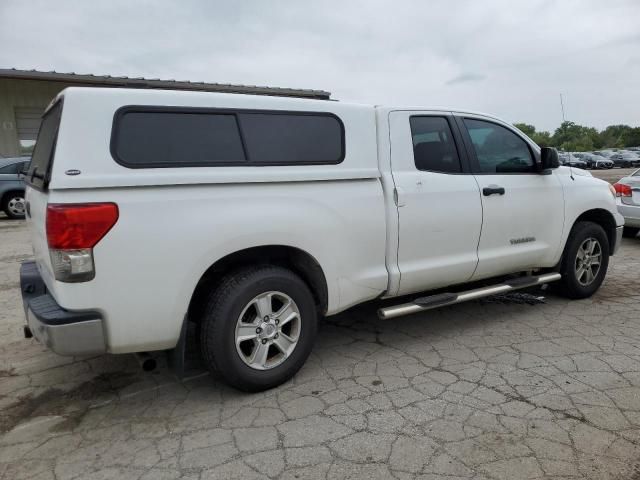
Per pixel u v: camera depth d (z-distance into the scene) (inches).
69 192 100.1
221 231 114.0
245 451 102.6
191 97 115.0
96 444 107.2
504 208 167.8
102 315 104.5
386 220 142.6
